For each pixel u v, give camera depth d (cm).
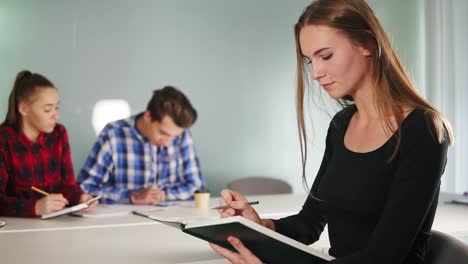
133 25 399
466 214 204
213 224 109
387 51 116
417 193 105
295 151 445
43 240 156
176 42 411
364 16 116
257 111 435
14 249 143
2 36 367
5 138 221
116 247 146
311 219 143
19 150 223
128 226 182
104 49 391
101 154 288
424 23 438
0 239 158
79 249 144
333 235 126
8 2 368
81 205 201
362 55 118
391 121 114
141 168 296
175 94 283
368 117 122
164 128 282
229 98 427
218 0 422
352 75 118
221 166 424
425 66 436
